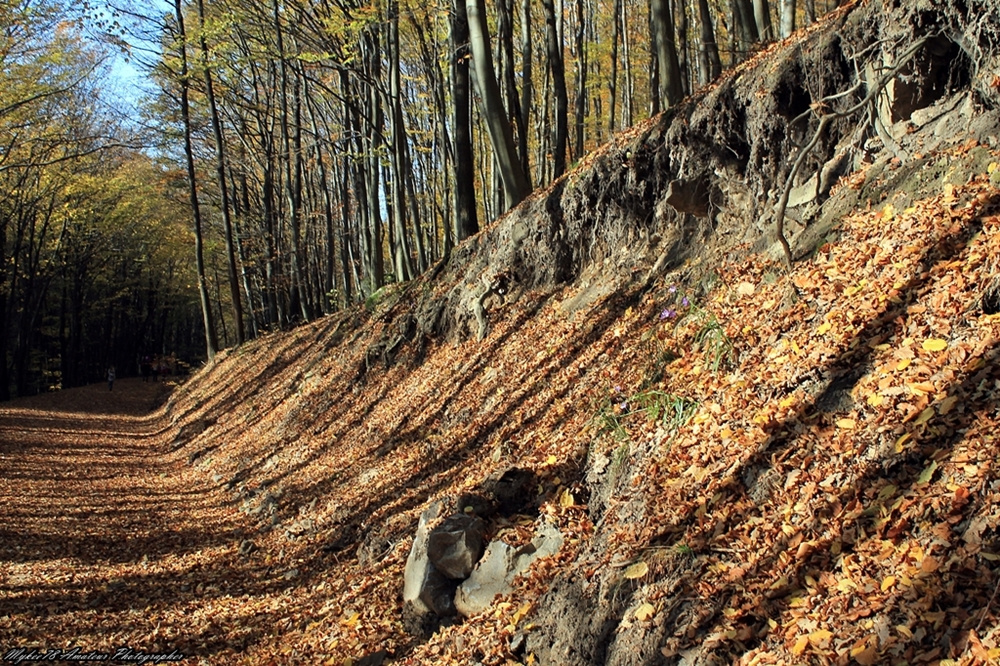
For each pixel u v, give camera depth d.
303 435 15.77
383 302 19.58
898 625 3.74
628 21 31.05
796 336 6.20
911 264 5.84
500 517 7.00
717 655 4.33
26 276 39.88
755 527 4.93
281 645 7.33
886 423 4.80
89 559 10.73
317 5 21.22
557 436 8.19
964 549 3.82
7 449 19.17
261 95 35.97
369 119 23.52
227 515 13.09
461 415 11.32
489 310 13.55
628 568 5.20
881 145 7.50
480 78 15.05
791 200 8.18
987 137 6.29
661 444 6.27
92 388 41.38
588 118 32.59
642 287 10.00
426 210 34.84
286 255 36.56
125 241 46.62
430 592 6.52
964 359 4.75
